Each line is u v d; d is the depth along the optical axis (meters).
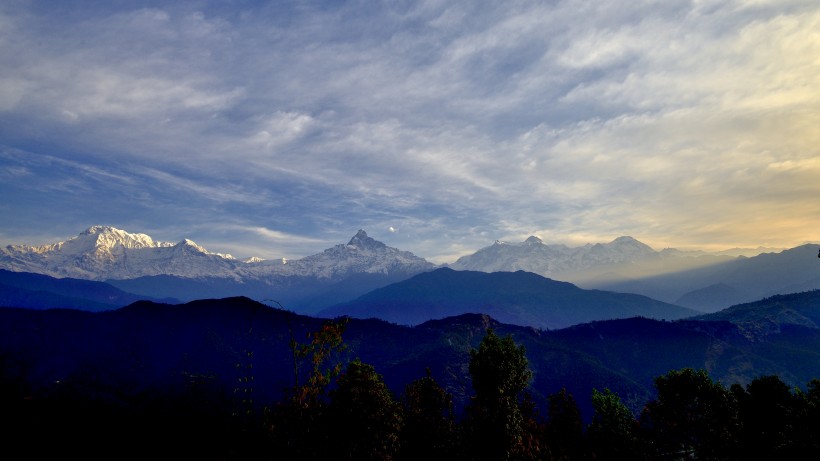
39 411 51.00
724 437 53.72
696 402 59.44
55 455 43.47
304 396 32.25
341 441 36.50
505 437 45.25
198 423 52.91
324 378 32.66
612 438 60.28
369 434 39.09
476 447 46.25
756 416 51.47
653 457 60.34
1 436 43.25
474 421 47.38
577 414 64.00
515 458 45.34
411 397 59.31
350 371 41.47
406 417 55.53
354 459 37.25
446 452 53.66
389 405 42.50
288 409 32.25
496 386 46.19
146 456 45.06
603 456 60.00
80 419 52.38
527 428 51.03
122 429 51.88
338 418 37.53
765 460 48.97
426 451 54.19
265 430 32.44
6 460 40.88
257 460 32.06
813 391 49.72
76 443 46.28
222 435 40.00
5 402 49.38
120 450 46.34
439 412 58.59
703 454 55.47
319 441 33.78
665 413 60.31
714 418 55.59
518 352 47.62
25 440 44.09
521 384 47.31
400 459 53.22
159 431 51.09
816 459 44.12
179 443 45.72
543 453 50.34
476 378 47.50
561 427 62.78
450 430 56.06
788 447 46.06
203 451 40.09
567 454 58.78
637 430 62.06
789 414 49.06
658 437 61.72
